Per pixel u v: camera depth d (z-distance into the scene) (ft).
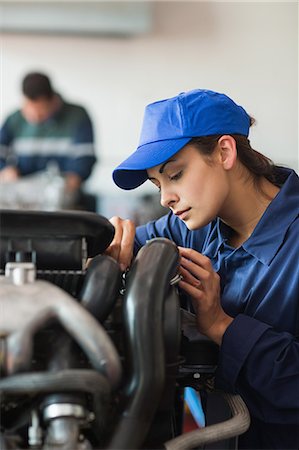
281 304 3.65
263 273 3.74
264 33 16.74
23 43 16.46
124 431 2.69
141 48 16.69
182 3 16.60
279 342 3.37
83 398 2.61
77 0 16.08
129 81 16.72
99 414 2.76
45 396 2.58
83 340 2.50
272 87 16.83
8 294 2.53
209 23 16.69
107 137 16.75
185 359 3.34
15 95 16.51
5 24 16.17
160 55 16.72
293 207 3.82
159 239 2.94
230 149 3.64
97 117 16.72
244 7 16.66
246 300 3.73
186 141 3.49
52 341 2.67
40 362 2.74
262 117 16.88
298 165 16.46
